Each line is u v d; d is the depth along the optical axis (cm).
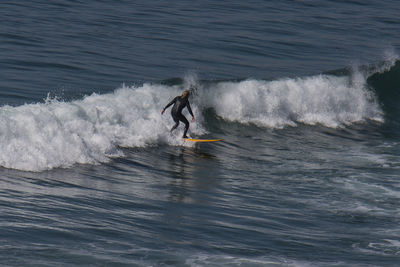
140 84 7525
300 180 5619
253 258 3494
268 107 8075
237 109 7812
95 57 8562
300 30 12544
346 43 11894
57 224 3628
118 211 4119
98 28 10512
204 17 12650
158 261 3275
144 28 10969
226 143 6938
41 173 4841
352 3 16462
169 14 12562
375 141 7731
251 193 5094
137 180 5138
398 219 4588
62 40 9300
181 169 5706
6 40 8781
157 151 6172
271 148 6962
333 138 7738
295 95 8400
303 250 3734
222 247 3631
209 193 4978
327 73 9444
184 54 9488
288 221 4356
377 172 6025
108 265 3123
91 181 4869
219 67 9006
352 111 8969
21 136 5075
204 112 7525
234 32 11544
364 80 9575
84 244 3369
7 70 7288
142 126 6366
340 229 4262
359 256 3716
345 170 6059
